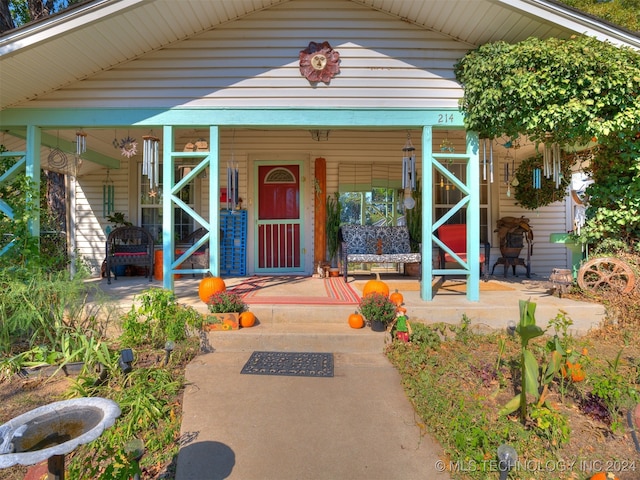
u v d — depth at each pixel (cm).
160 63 492
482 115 446
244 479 216
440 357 378
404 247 688
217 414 279
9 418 278
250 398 303
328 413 282
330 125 500
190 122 495
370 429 263
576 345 408
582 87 402
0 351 363
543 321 445
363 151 738
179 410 287
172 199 493
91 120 489
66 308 405
